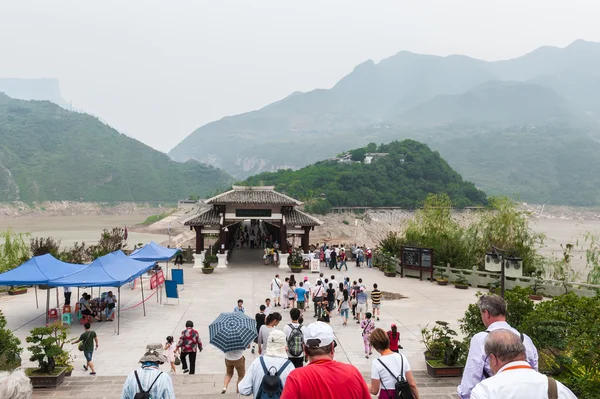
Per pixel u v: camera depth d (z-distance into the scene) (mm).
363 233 124125
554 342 12383
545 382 3932
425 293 31562
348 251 49500
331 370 4758
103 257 23516
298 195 152875
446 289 33062
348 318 24562
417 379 14539
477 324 14734
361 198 149875
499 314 5797
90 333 16312
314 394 4582
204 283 34438
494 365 4328
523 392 3863
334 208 145500
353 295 24547
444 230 43031
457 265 36312
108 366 17141
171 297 26922
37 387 13602
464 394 5367
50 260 24594
